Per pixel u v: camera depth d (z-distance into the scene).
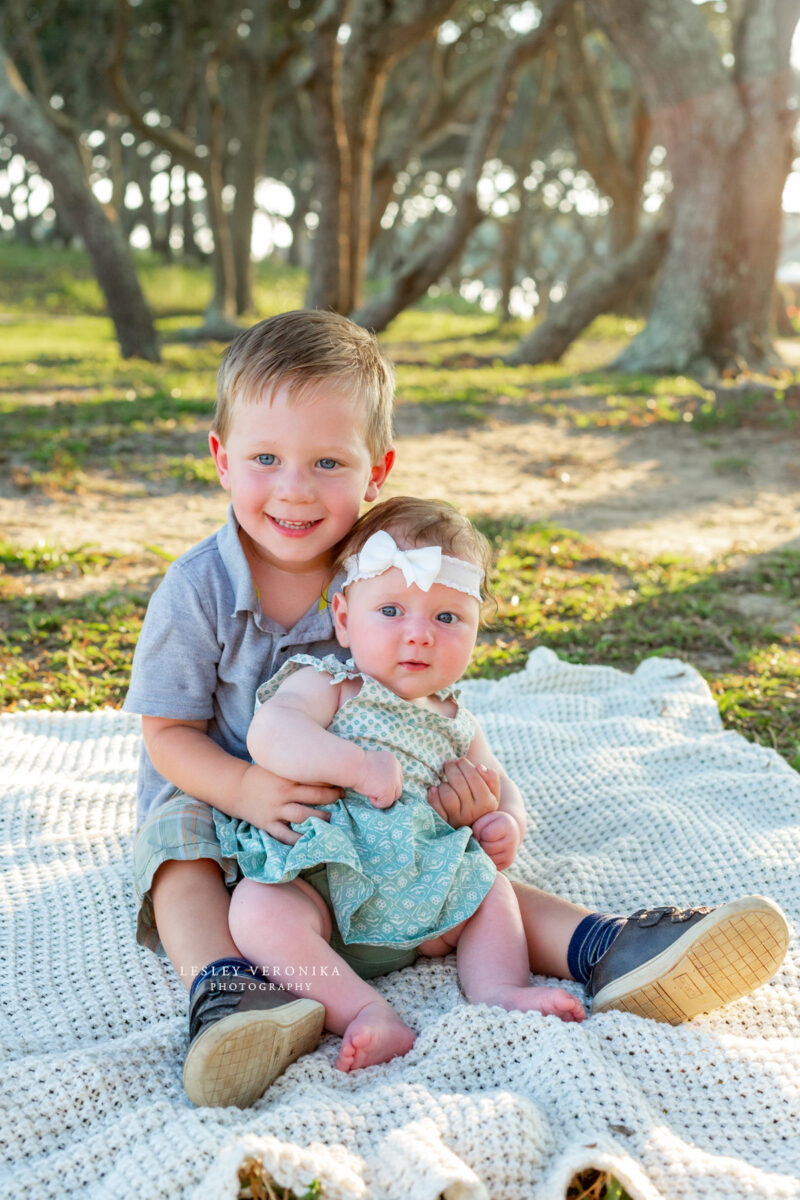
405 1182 1.52
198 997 1.84
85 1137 1.75
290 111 30.02
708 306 12.48
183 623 2.20
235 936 1.99
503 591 5.02
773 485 7.72
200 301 29.61
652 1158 1.65
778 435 9.15
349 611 2.21
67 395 10.94
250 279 22.47
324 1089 1.77
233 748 2.30
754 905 1.87
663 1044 1.91
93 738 3.38
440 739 2.25
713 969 1.92
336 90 14.29
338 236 15.22
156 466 7.61
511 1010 1.96
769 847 2.69
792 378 11.66
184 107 26.48
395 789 2.07
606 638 4.45
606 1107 1.73
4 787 2.94
